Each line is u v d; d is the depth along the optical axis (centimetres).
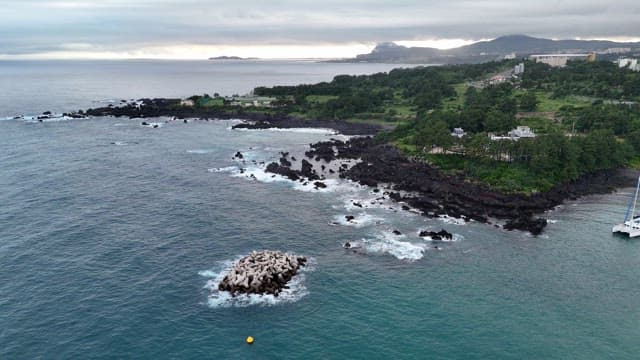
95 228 11894
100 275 9538
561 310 8506
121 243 11044
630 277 9719
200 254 10550
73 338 7575
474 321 8144
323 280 9488
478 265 10175
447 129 19438
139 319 8100
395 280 9512
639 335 7825
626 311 8500
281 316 8250
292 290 9081
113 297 8750
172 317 8175
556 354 7344
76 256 10338
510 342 7619
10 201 13750
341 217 13000
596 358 7269
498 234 11869
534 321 8169
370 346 7494
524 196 14338
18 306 8394
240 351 7356
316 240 11438
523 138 17775
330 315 8294
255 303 8631
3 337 7544
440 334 7794
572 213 13462
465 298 8856
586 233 11975
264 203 14125
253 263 9550
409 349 7425
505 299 8825
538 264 10250
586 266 10181
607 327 8031
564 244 11288
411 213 13350
